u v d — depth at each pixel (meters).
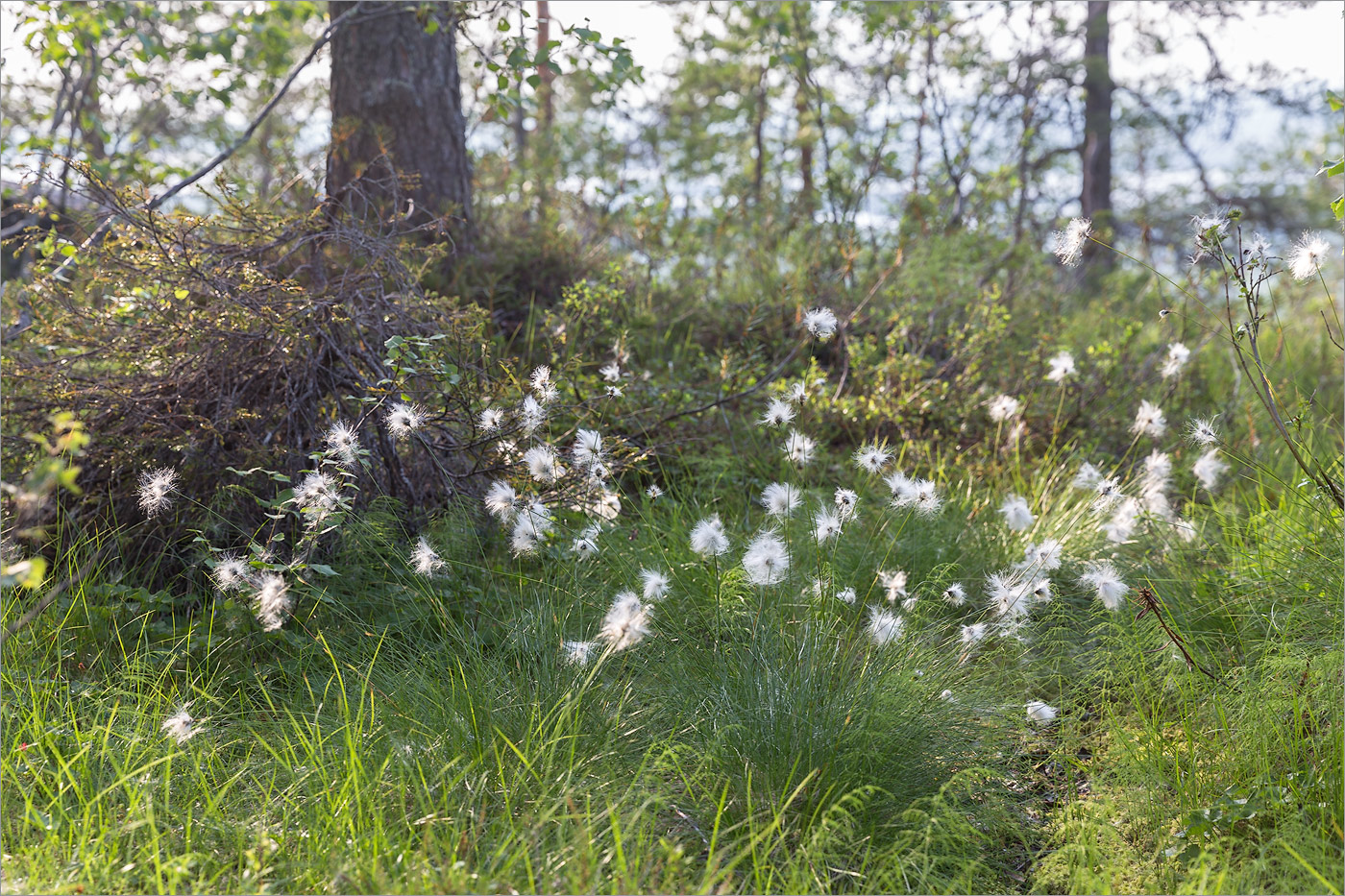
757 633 3.56
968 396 6.36
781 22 9.84
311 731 3.15
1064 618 4.27
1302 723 3.16
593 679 3.38
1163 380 6.73
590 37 6.16
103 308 4.80
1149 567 4.47
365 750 3.02
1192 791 3.04
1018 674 3.82
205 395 4.49
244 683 3.56
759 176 12.56
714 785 2.96
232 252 4.77
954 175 9.61
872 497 5.30
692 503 5.03
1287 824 2.78
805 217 9.07
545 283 7.34
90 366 4.65
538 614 3.74
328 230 5.04
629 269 7.71
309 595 3.76
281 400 4.55
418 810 2.83
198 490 4.29
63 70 7.03
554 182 9.44
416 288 5.01
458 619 3.94
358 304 4.84
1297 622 3.77
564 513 4.53
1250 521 4.54
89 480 4.36
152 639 3.74
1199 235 3.53
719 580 3.86
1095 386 6.63
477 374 4.75
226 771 3.05
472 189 7.74
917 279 7.88
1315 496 4.10
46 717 3.20
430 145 7.04
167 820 2.81
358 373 4.50
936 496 4.32
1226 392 6.96
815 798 2.92
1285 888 2.60
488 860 2.61
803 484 5.25
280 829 2.77
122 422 4.38
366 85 6.91
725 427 5.77
